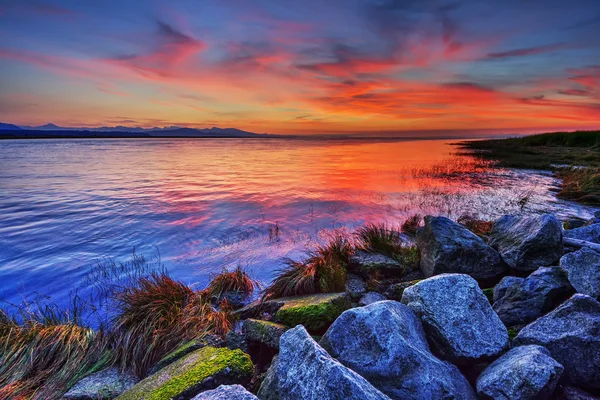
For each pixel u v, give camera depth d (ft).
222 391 10.47
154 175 115.85
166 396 12.58
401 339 13.04
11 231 50.29
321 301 20.84
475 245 25.75
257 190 84.79
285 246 42.16
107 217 58.49
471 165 129.80
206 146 434.30
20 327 21.58
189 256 39.50
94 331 21.45
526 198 62.34
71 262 38.34
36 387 16.85
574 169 98.22
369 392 9.96
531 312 17.94
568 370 12.57
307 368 11.20
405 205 63.57
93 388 15.99
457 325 14.56
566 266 19.15
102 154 239.71
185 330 20.56
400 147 368.27
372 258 29.58
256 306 24.38
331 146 421.18
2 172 122.93
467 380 13.20
